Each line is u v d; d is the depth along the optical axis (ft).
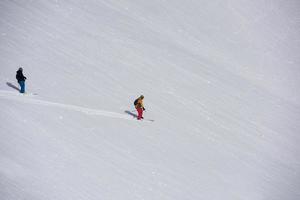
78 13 524.93
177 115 366.22
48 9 507.30
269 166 325.01
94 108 331.98
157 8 622.13
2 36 414.62
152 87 408.46
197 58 516.73
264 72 548.72
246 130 382.42
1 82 332.80
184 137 327.06
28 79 353.31
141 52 478.59
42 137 263.08
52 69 383.86
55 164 239.71
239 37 620.08
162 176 260.62
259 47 609.83
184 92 418.92
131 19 565.53
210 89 444.96
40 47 418.10
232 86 470.80
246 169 308.81
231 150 331.77
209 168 290.56
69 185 224.74
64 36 458.09
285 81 540.52
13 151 238.68
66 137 271.90
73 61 411.75
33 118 281.95
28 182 215.51
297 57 609.42
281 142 380.78
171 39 549.95
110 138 288.71
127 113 340.18
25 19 463.83
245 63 558.97
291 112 455.63
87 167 246.68
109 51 456.86
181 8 643.86
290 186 303.27
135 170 258.37
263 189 285.64
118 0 607.78
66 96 341.00
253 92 476.13
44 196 209.05
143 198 232.73
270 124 411.34
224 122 382.63
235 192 270.05
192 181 265.75
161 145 301.22
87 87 370.12
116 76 409.08
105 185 234.58
